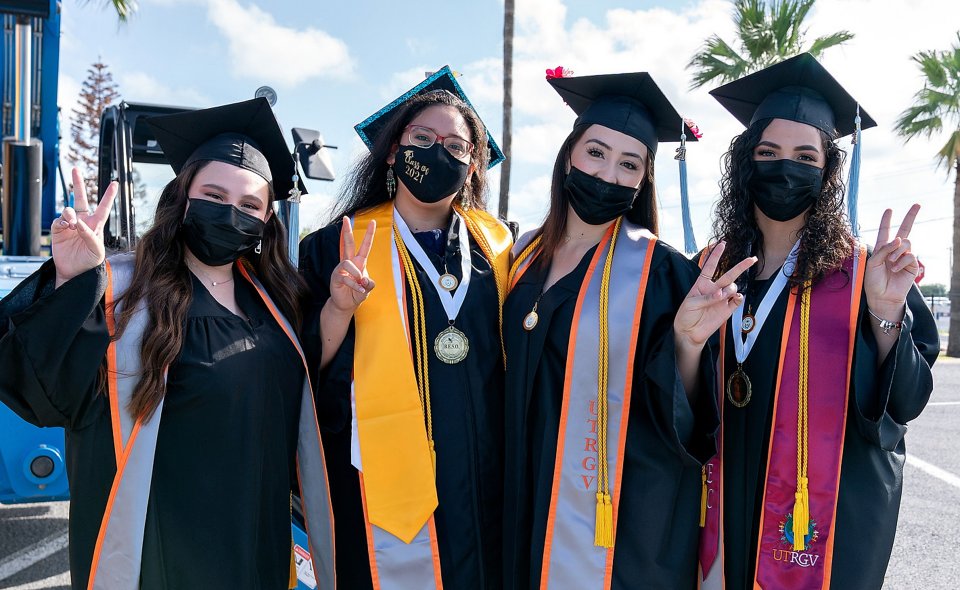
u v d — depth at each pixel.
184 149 2.28
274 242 2.35
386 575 2.35
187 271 2.11
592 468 2.28
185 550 1.93
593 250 2.47
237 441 2.00
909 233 2.03
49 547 4.54
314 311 2.46
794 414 2.16
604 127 2.39
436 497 2.36
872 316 2.11
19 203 3.90
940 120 15.81
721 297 2.03
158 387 1.90
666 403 2.13
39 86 4.75
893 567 4.38
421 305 2.51
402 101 2.79
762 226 2.38
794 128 2.27
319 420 2.50
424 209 2.67
